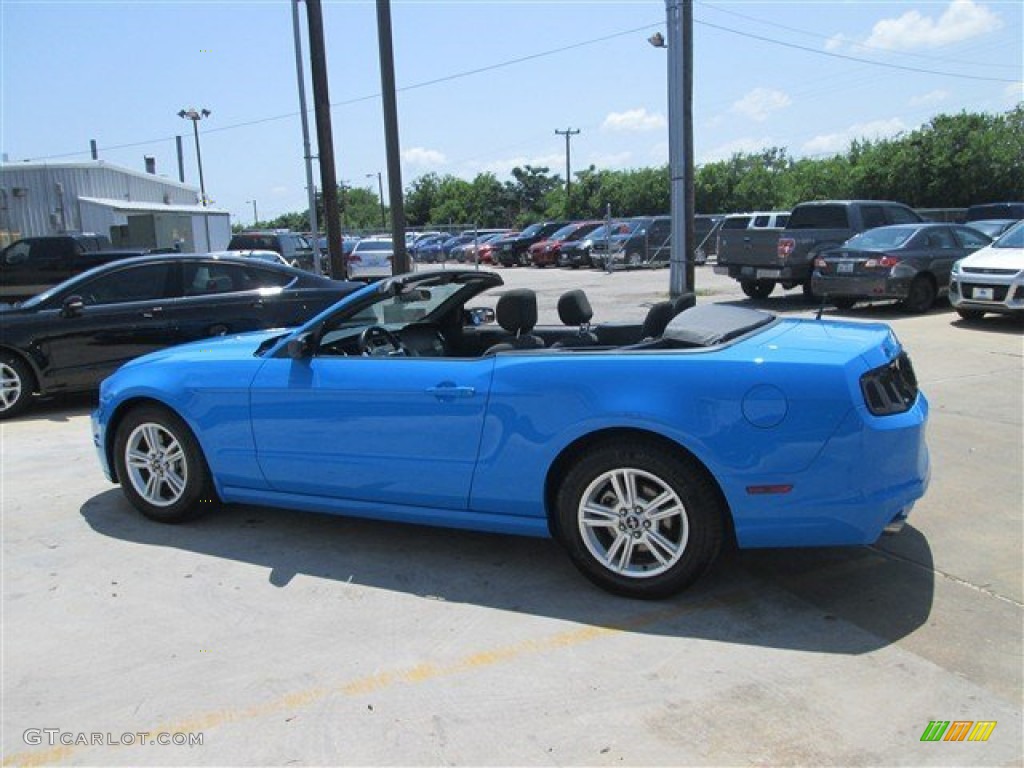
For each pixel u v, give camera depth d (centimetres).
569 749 282
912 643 346
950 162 4181
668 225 3052
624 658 340
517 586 412
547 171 9838
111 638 368
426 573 430
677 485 372
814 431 353
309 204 1783
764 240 1627
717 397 362
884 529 371
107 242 1991
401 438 425
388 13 1299
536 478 398
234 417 471
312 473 454
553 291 2145
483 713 304
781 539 366
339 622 379
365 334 511
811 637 353
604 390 379
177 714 309
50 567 447
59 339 840
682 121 1519
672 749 281
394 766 276
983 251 1216
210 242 3544
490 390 402
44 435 762
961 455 600
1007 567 418
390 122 1334
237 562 450
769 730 290
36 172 3012
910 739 283
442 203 9888
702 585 407
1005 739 282
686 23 1500
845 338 395
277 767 277
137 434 508
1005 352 975
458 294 560
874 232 1423
